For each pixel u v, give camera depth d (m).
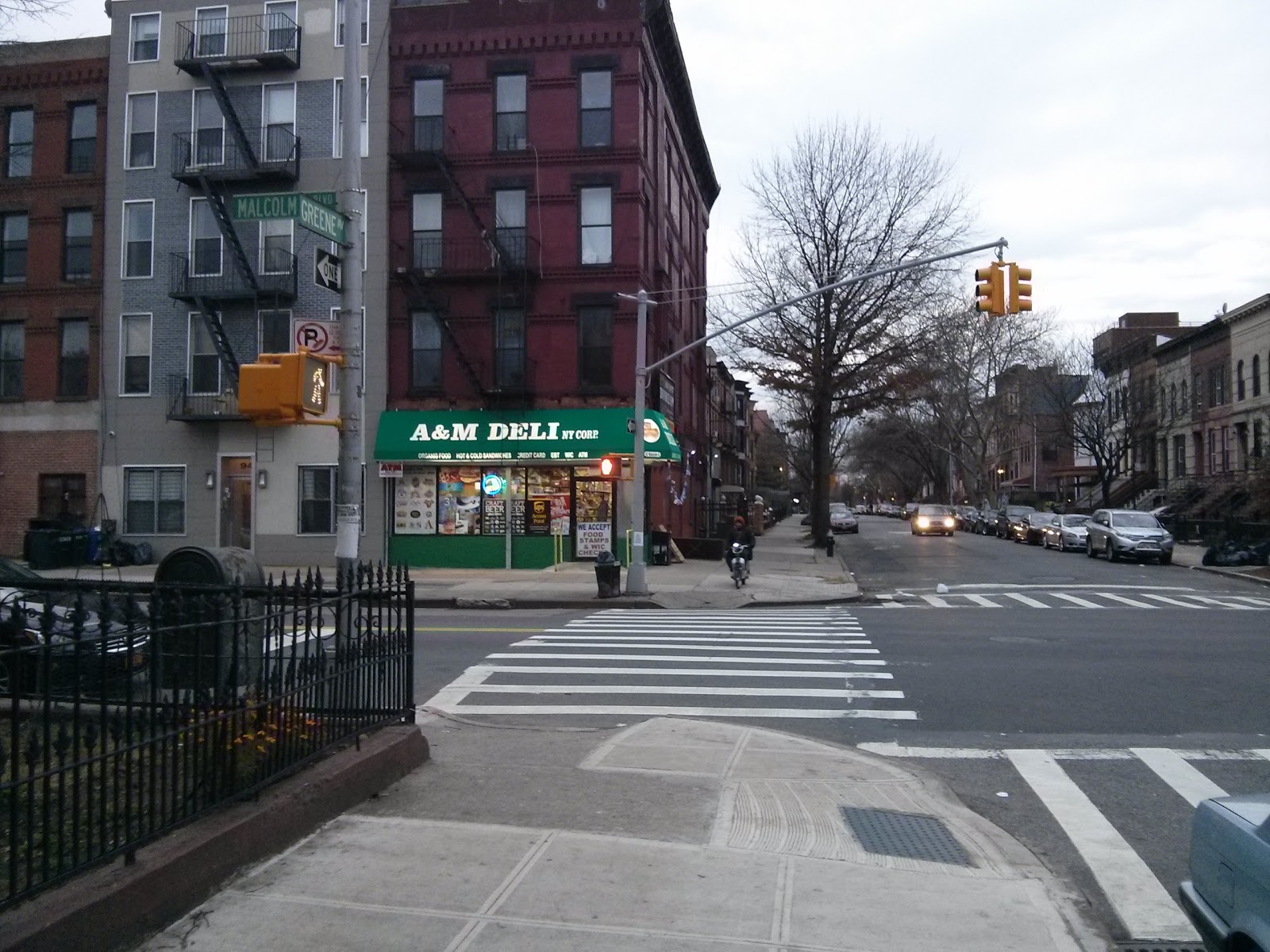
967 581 28.05
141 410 30.67
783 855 5.86
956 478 84.00
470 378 29.22
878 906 5.16
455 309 29.59
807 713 10.07
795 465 84.69
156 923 4.54
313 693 6.63
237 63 29.67
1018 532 49.69
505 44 29.42
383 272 29.70
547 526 29.44
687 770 7.67
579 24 29.25
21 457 31.22
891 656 13.54
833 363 40.31
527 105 29.53
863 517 123.75
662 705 10.40
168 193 30.50
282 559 29.91
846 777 7.58
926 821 6.62
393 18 29.78
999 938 4.83
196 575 7.50
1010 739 9.12
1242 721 9.77
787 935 4.77
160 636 5.18
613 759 7.97
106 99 30.94
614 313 29.23
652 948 4.59
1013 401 67.38
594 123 29.44
